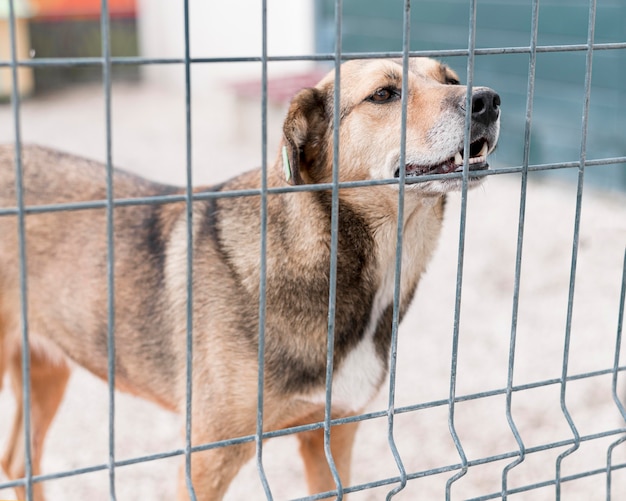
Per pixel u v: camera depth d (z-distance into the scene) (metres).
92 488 2.11
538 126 4.84
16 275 1.89
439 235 1.84
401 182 1.45
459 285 1.48
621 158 1.53
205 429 1.75
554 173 4.78
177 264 1.81
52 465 2.21
